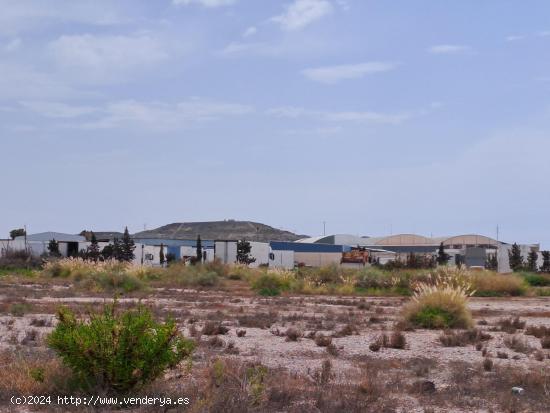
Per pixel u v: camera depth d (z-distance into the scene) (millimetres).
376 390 13180
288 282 51156
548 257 107312
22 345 18406
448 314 25969
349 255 89625
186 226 197125
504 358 18453
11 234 112625
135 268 58500
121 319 12000
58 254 87625
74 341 11523
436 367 16750
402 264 71625
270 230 197125
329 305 37344
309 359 17750
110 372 11523
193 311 30906
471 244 138625
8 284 50219
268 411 11523
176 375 13797
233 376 13281
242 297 42188
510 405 12469
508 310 36062
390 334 23453
